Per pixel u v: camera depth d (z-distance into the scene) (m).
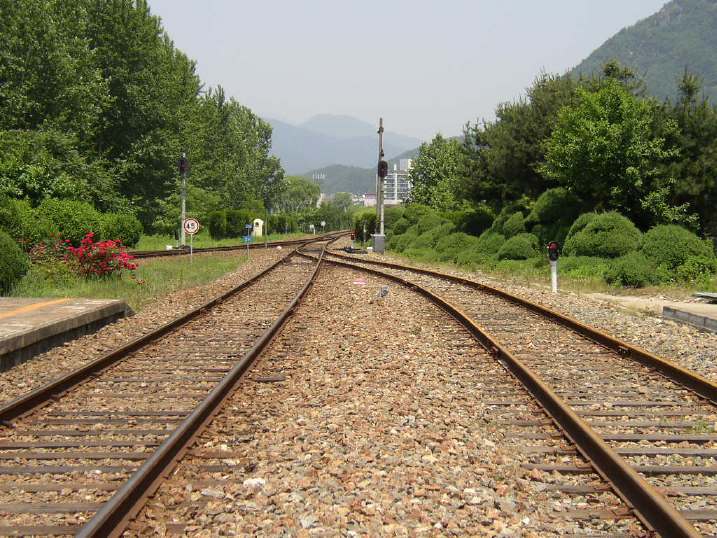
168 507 4.49
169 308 15.45
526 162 30.02
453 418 6.50
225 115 89.81
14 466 5.31
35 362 9.64
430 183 61.59
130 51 54.91
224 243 60.03
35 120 44.31
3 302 13.68
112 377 8.36
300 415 6.65
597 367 8.92
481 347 10.17
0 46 42.62
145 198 60.09
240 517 4.33
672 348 10.30
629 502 4.48
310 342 10.67
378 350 9.91
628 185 23.61
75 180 40.12
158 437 6.03
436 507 4.50
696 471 5.16
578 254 23.27
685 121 23.67
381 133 43.12
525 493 4.76
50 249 20.09
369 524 4.23
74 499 4.68
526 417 6.64
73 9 49.19
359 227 61.91
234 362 9.28
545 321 12.84
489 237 29.78
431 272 23.88
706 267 19.48
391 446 5.67
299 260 34.84
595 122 23.52
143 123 57.12
